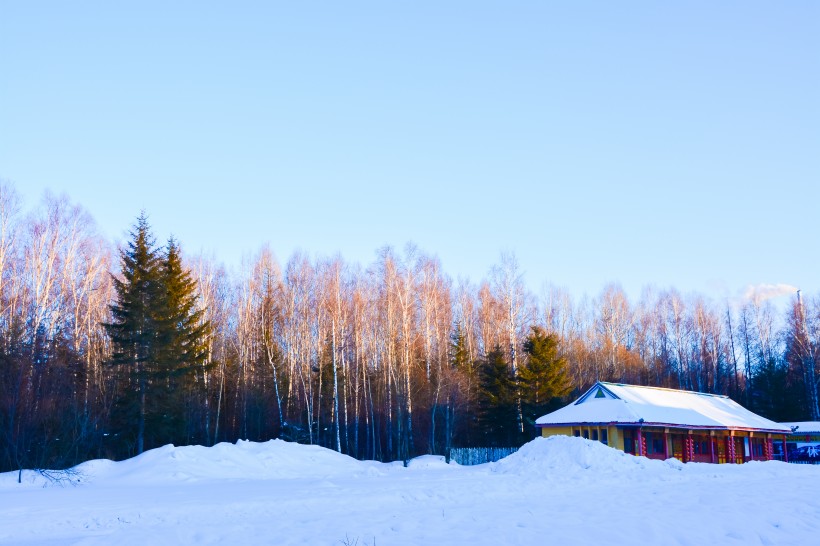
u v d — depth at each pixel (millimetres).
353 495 19938
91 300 48281
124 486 28203
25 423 33469
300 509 17406
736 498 17297
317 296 56906
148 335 43375
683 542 11820
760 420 49281
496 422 55469
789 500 16688
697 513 14461
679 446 44656
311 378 56594
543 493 20500
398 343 54531
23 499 21625
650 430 42188
